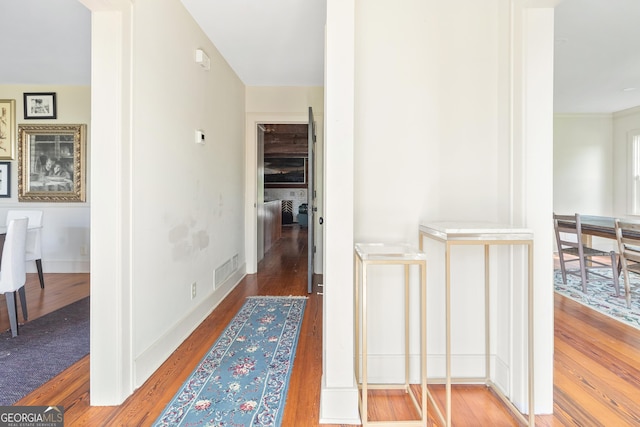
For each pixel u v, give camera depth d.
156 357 1.93
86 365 1.95
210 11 2.40
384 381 1.80
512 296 1.62
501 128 1.74
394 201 1.80
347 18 1.52
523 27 1.55
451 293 1.82
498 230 1.40
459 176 1.80
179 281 2.28
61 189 4.21
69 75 3.89
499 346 1.75
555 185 5.77
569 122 5.73
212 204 2.95
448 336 1.39
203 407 1.56
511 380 1.62
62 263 4.26
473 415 1.52
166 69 2.07
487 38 1.78
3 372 1.87
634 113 5.35
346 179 1.54
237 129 3.81
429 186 1.81
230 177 3.53
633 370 1.89
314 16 2.48
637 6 2.48
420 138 1.80
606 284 3.85
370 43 1.79
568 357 2.06
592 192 5.73
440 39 1.79
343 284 1.52
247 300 3.23
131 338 1.68
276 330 2.51
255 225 4.32
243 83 4.05
